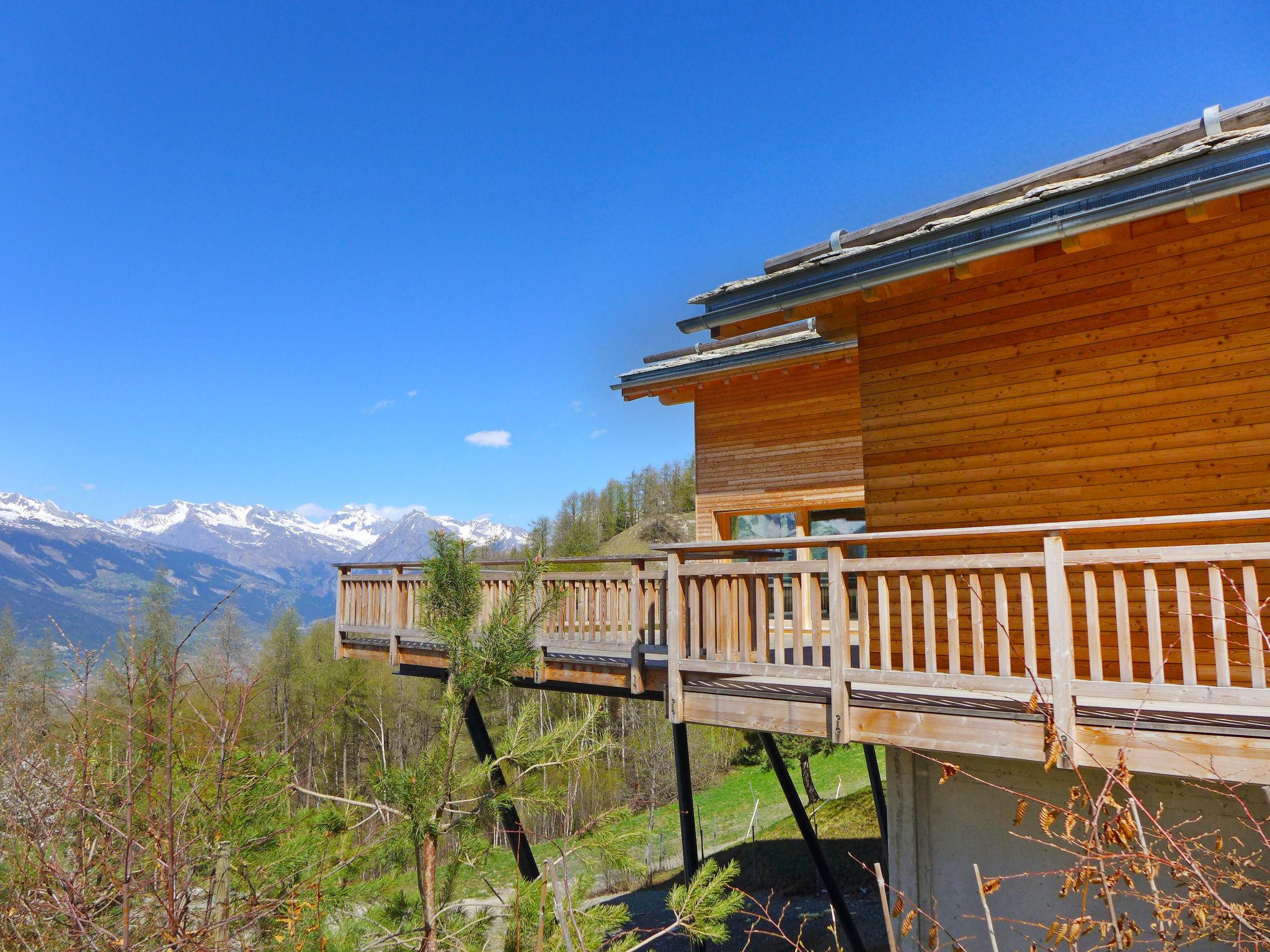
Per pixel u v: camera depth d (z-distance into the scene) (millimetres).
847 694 5266
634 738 23547
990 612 6324
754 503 12188
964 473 6559
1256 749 4012
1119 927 2791
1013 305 6426
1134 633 5688
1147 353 5789
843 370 11594
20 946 3004
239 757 3561
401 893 3881
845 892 14438
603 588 8188
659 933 3656
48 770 3170
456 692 3662
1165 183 4789
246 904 3162
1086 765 4508
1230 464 5406
